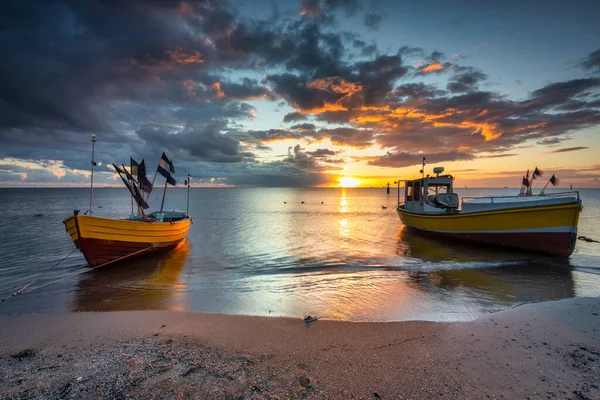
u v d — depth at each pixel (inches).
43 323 247.8
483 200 663.8
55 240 724.0
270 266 478.6
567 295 324.8
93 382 154.1
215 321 249.1
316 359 182.7
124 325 241.6
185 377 158.4
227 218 1348.4
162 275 426.9
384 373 166.2
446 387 152.8
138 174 546.6
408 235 810.8
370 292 337.1
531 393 148.1
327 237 789.9
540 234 522.6
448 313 271.9
